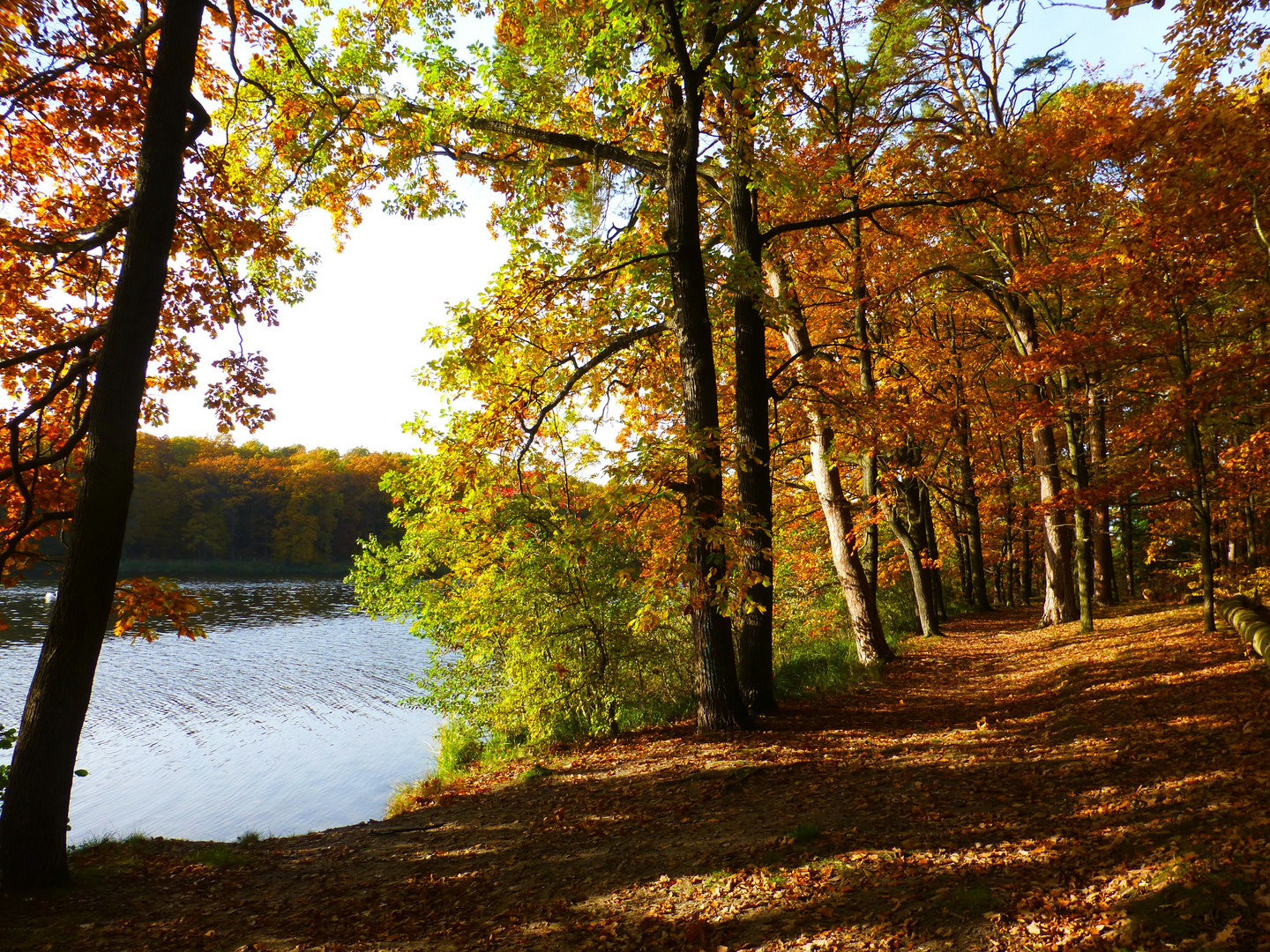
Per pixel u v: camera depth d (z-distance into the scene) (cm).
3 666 2623
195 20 665
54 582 5491
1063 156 1123
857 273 1455
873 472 1595
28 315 888
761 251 1216
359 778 1536
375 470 7981
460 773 1159
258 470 7481
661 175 1043
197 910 535
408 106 1078
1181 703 750
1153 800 515
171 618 761
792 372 1385
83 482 601
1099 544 2212
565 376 1078
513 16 1100
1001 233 1606
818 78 1366
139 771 1606
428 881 580
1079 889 413
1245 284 1048
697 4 866
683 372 968
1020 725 830
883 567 2173
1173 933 344
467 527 1131
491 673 1223
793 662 1552
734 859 539
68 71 724
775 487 1841
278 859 667
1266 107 807
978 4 1658
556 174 1248
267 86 1069
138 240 628
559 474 1205
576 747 1068
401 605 1219
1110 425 1772
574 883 541
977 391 1900
